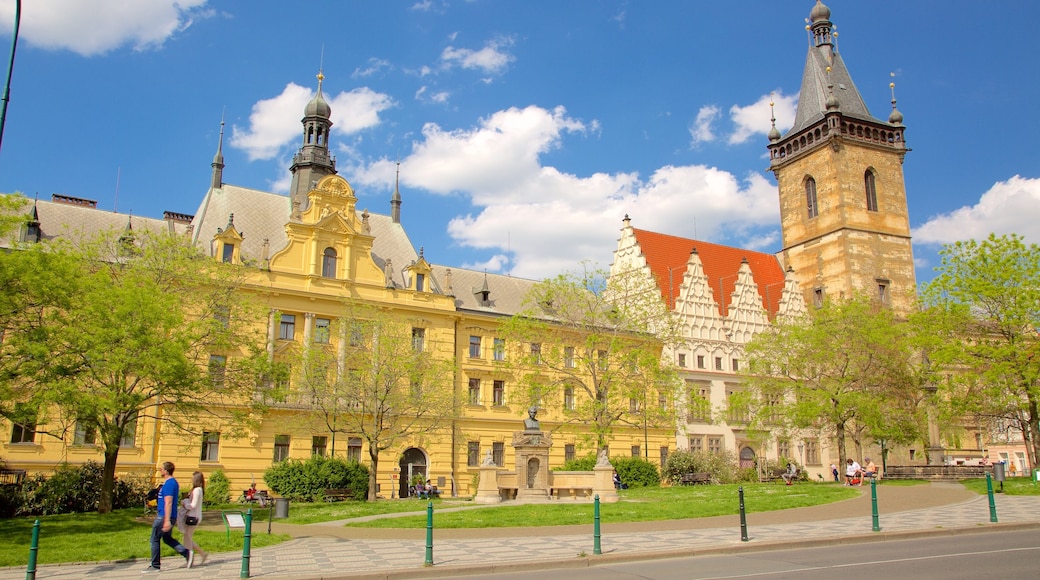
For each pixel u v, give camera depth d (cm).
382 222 7231
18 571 2014
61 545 2416
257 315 4497
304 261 6166
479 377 6831
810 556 2100
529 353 6612
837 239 9212
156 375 3578
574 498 4384
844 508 3431
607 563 2102
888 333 6275
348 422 5806
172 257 4281
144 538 2595
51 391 3094
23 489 4022
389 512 3812
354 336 5681
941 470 5453
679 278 8575
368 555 2267
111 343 3381
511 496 4575
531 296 6494
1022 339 5044
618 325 6028
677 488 5266
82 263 3834
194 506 2100
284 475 5341
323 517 3578
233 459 5534
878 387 6188
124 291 3469
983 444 9750
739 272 8681
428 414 6109
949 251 5459
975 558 1934
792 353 6712
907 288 9356
